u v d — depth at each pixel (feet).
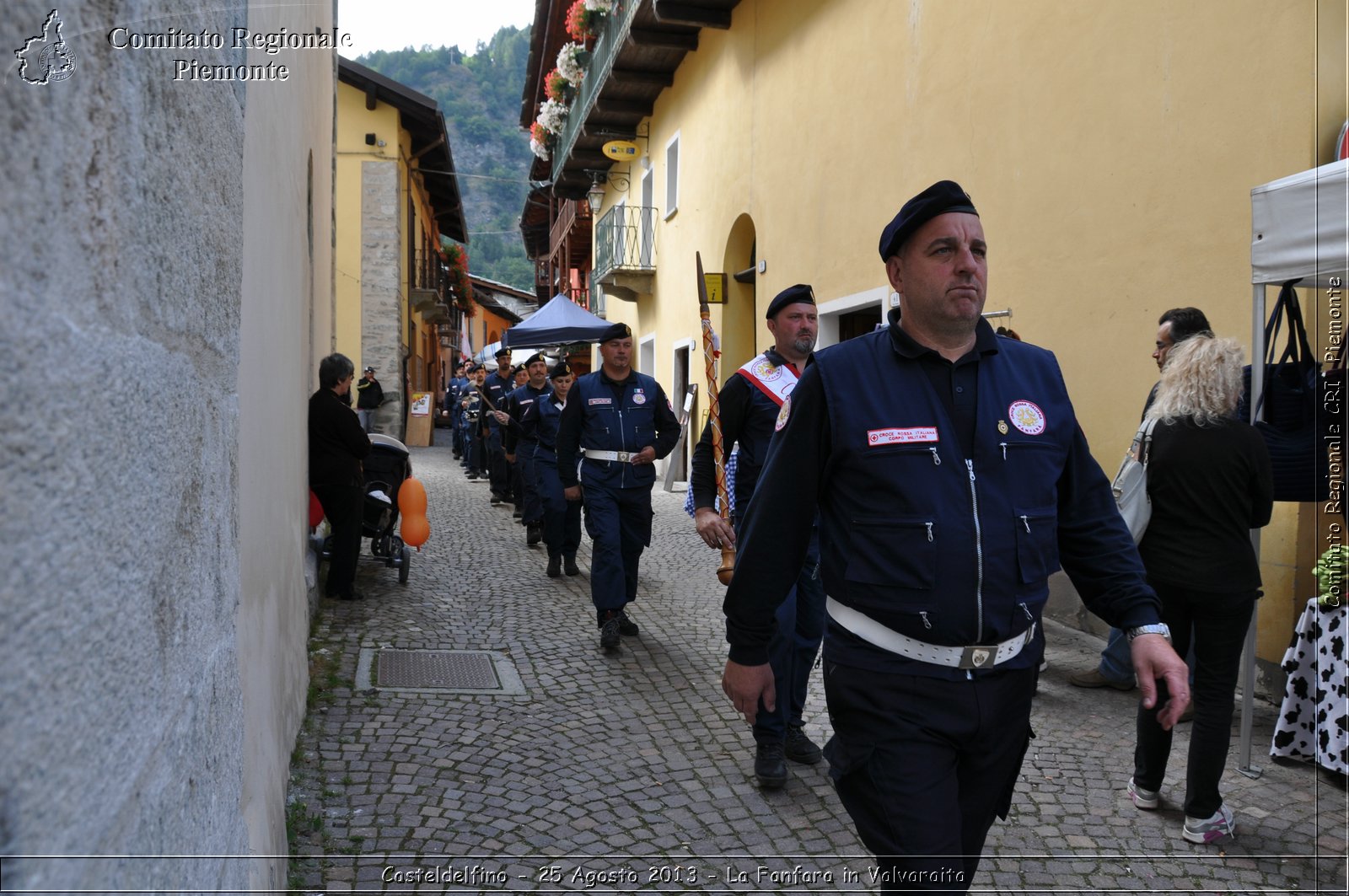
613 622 18.66
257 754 7.47
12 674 1.97
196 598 3.68
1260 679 16.11
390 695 15.43
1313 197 12.26
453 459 67.51
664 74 53.21
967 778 6.81
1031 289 22.57
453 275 106.73
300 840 10.38
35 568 2.08
